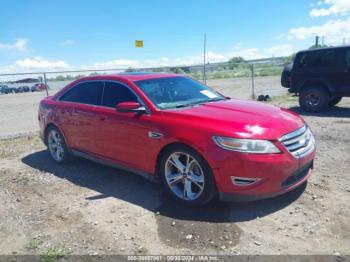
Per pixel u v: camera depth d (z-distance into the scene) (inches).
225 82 1061.8
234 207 166.6
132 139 186.9
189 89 210.7
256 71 1326.3
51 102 251.6
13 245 145.7
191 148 161.0
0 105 743.7
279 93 644.7
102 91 212.7
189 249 135.0
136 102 190.4
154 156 177.2
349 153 239.6
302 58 421.1
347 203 164.4
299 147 161.6
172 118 171.3
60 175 227.8
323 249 130.3
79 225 158.6
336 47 395.5
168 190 175.6
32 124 448.8
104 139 205.2
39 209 177.5
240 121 159.3
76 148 231.1
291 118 174.1
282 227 146.8
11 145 321.4
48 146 258.7
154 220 159.0
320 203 165.8
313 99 419.2
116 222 159.3
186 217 159.9
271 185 151.2
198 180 163.0
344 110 427.5
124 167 198.2
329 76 401.4
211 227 149.9
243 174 149.6
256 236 141.3
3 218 169.8
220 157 151.8
